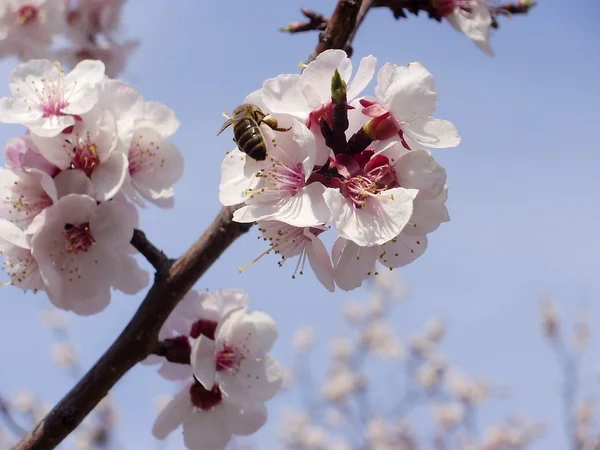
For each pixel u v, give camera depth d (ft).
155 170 1.01
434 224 0.89
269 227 0.90
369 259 0.91
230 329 1.05
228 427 1.06
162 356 1.04
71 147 0.95
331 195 0.85
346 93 0.87
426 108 0.88
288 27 1.15
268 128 0.89
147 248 0.95
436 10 1.18
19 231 0.95
